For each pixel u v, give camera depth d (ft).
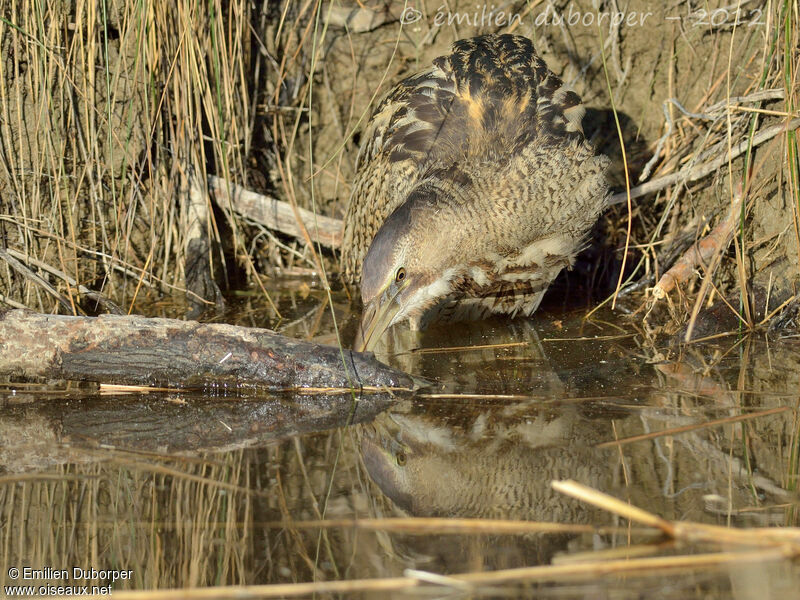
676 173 37.78
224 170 38.04
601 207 35.70
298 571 19.36
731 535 19.02
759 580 17.95
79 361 28.84
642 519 19.47
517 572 18.39
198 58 37.91
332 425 26.61
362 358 29.25
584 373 30.12
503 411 27.30
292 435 25.94
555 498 22.06
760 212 35.32
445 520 20.54
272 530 20.89
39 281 33.45
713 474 22.74
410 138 35.63
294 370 28.94
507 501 21.98
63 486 22.89
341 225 40.93
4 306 33.83
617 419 26.27
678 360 30.96
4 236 36.17
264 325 35.35
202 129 39.81
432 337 35.01
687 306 35.04
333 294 39.58
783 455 23.68
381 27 42.52
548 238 35.06
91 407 28.02
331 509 21.68
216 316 36.47
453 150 34.91
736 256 33.99
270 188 42.65
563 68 43.01
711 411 26.50
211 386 29.19
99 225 38.27
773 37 35.70
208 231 38.63
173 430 26.27
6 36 35.35
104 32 37.40
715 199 37.86
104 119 37.81
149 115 37.24
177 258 38.81
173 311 36.91
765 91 34.73
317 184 43.21
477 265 34.53
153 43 36.47
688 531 19.22
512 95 35.17
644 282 37.19
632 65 42.24
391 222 32.78
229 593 18.11
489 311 36.50
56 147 36.55
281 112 42.01
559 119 35.12
